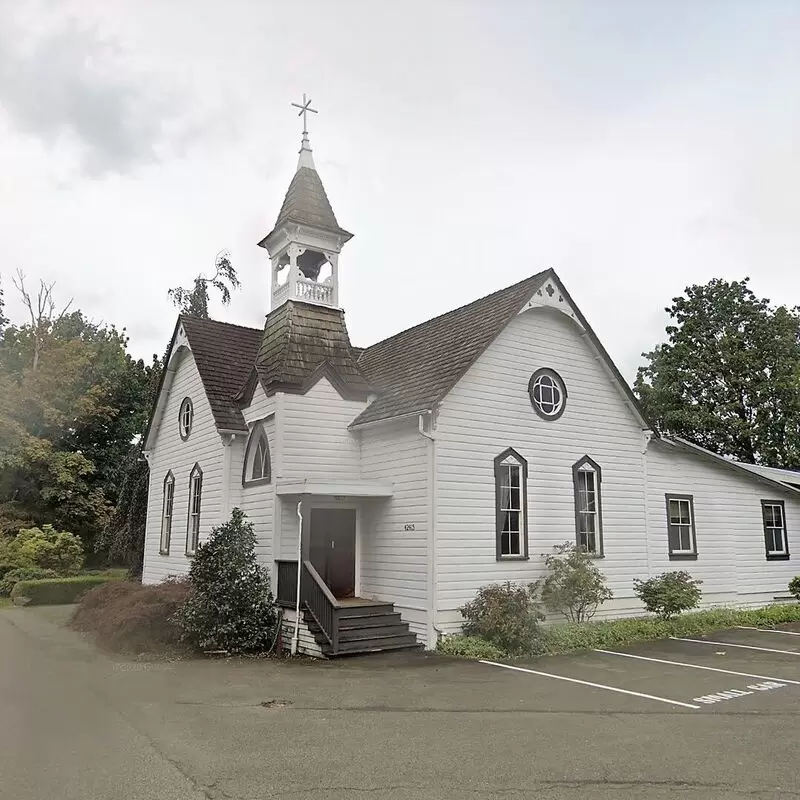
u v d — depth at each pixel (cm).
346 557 1603
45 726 820
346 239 1862
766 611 1892
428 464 1447
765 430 3588
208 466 1834
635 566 1780
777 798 598
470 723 832
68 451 3716
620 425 1822
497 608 1344
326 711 890
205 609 1348
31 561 2708
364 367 1997
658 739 767
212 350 1966
